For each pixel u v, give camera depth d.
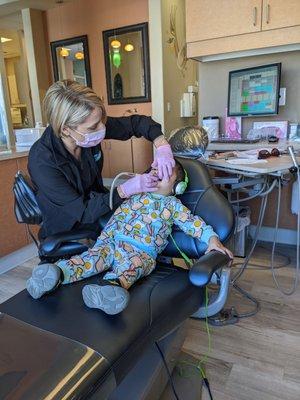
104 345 0.81
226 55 2.54
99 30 4.41
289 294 1.85
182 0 4.27
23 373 0.67
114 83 4.51
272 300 1.80
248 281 1.99
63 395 0.63
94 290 0.95
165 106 4.13
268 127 2.50
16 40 5.93
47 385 0.64
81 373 0.69
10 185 2.26
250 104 2.42
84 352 0.75
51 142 1.22
